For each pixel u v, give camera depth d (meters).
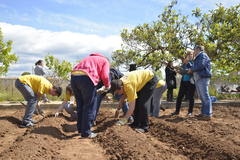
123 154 4.08
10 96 12.20
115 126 5.52
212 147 4.23
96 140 5.10
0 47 13.87
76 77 5.15
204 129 5.67
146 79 5.52
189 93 7.61
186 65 7.67
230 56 13.11
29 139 4.63
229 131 5.41
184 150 4.47
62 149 4.50
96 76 5.18
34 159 3.71
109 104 10.05
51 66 14.05
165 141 5.15
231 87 15.83
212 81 15.50
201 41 12.84
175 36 13.29
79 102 5.62
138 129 5.73
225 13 13.21
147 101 5.68
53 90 6.68
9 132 5.95
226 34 12.41
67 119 7.63
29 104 6.59
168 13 13.60
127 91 5.16
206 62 6.76
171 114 7.95
